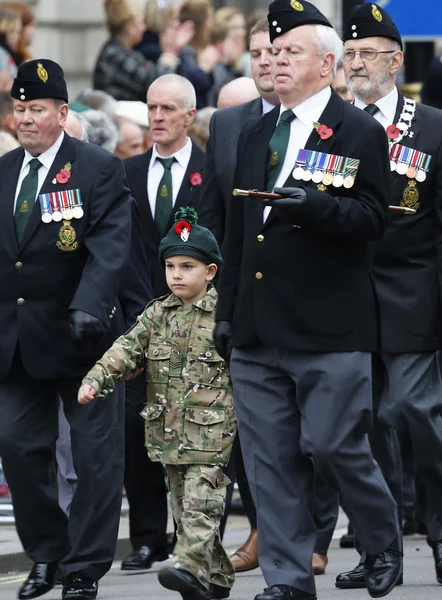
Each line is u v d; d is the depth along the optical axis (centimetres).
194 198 3350
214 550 2597
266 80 3027
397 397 2886
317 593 2783
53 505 2745
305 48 2431
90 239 2703
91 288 2650
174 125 3353
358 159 2423
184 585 2512
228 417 2617
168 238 2645
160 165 3381
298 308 2431
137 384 3184
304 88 2444
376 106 2912
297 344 2427
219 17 5106
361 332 2445
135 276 3097
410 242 2880
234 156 2973
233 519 3934
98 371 2602
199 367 2617
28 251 2706
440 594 2753
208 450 2603
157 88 3359
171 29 4888
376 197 2431
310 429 2438
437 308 2888
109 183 2722
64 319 2709
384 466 2872
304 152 2436
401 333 2864
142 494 3219
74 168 2725
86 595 2695
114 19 4747
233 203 2519
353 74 2917
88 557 2709
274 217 2441
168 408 2627
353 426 2438
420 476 2928
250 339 2466
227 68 5134
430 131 2892
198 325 2627
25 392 2725
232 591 2842
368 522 2491
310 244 2430
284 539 2453
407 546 3441
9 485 2733
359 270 2455
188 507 2583
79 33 6262
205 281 2642
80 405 2725
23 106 2708
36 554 2753
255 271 2459
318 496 3038
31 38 4712
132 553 3244
